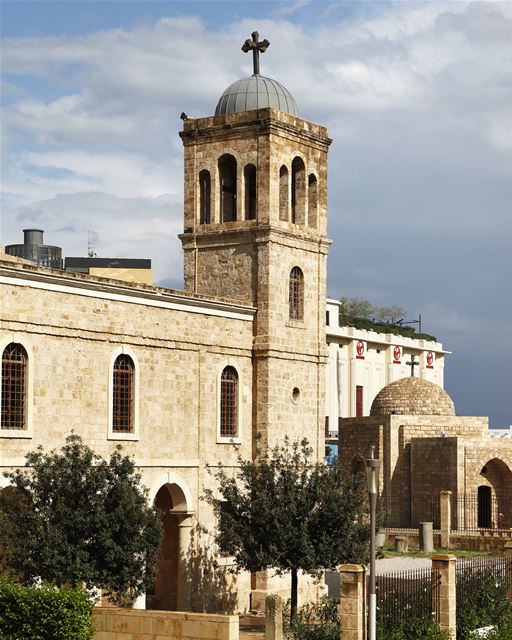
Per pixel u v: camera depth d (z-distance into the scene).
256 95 61.69
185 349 55.00
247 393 58.81
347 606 39.59
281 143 60.53
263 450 58.38
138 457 52.12
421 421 84.25
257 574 58.19
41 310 47.75
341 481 52.50
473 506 80.25
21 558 42.16
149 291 52.66
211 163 61.41
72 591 39.09
